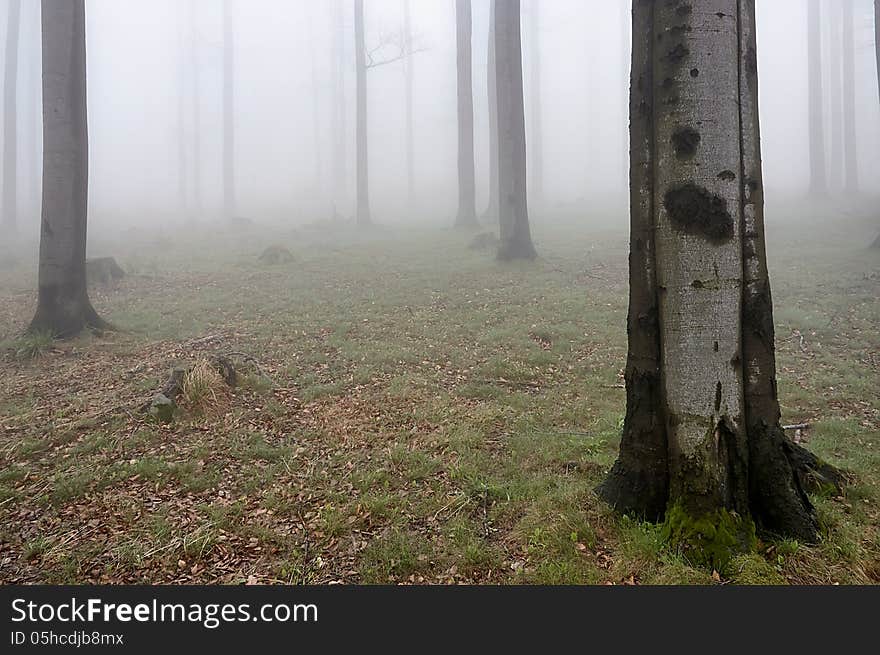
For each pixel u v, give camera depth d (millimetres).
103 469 4910
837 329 8297
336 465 4965
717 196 3227
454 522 3885
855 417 5590
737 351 3305
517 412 6016
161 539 3887
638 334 3590
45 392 7000
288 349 8297
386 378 7188
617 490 3740
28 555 3773
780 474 3352
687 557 3158
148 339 9102
